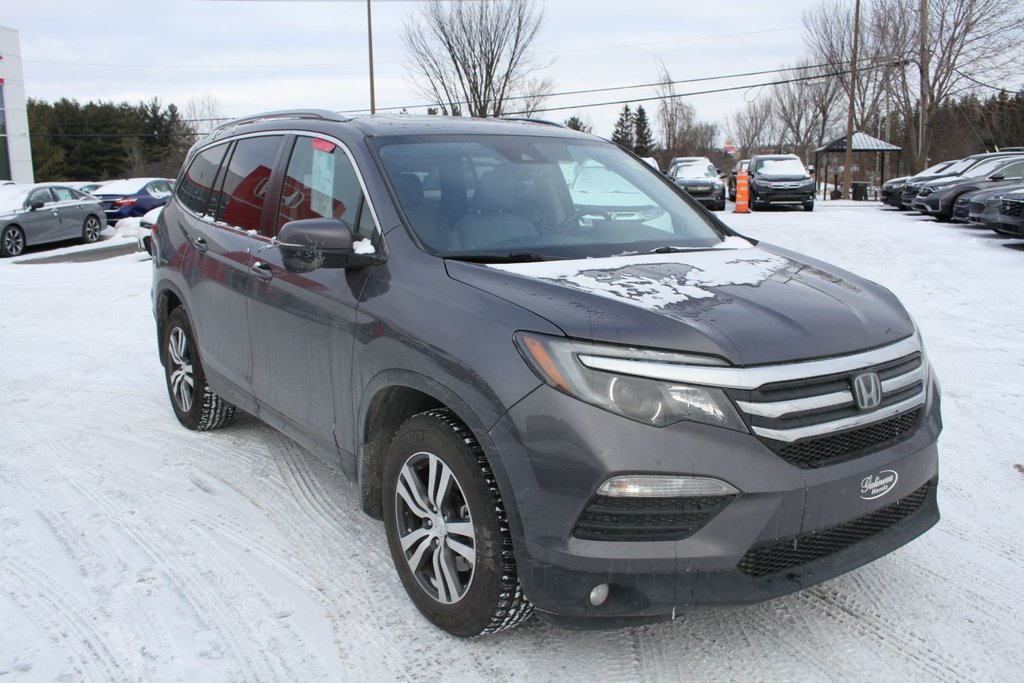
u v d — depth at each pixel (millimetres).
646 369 2488
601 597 2520
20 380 6508
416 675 2773
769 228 17297
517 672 2789
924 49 35094
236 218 4488
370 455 3350
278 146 4289
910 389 2910
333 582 3383
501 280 2932
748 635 3018
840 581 3389
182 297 4938
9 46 30859
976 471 4488
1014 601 3221
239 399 4453
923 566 3498
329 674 2779
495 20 31156
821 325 2764
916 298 9195
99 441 5090
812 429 2570
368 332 3178
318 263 3316
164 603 3221
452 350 2779
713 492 2463
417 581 3051
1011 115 40875
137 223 22547
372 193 3457
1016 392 5828
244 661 2852
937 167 24016
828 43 49219
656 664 2842
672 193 4289
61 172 76562
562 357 2543
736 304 2805
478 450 2758
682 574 2480
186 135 83250
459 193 3555
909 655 2883
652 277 3033
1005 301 8938
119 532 3834
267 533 3828
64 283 12039
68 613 3152
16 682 2736
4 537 3783
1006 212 13641
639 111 99125
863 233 15773
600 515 2488
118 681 2744
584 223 3719
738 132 79062
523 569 2600
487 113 32250
